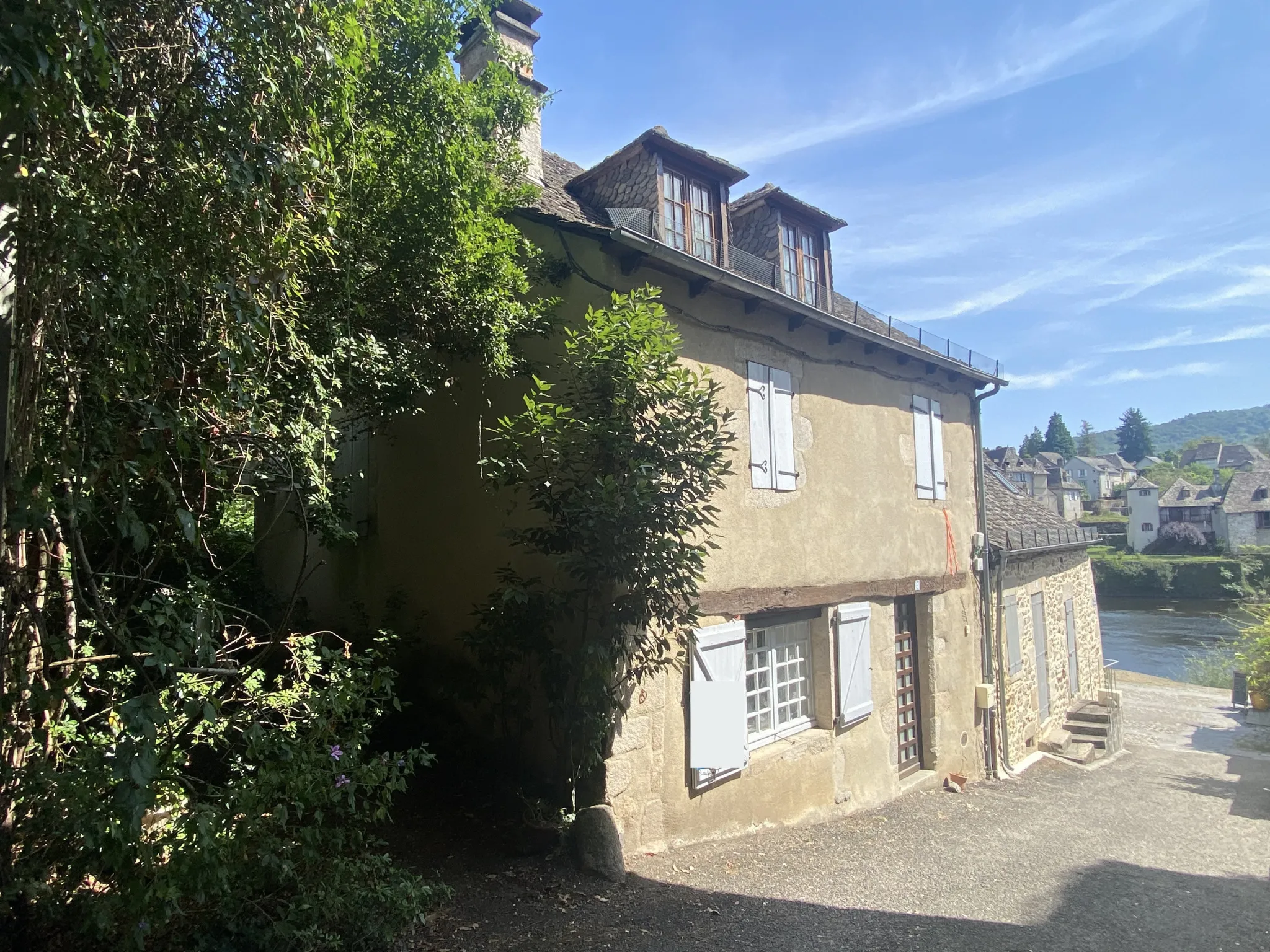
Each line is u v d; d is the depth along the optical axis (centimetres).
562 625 569
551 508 506
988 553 1075
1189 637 3175
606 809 503
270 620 775
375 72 445
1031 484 7331
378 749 638
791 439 744
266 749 320
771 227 789
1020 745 1158
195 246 304
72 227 249
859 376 860
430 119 468
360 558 821
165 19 299
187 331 329
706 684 609
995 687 1076
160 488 332
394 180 446
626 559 479
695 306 654
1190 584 4512
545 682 521
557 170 848
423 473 723
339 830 345
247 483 396
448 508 686
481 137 537
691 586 495
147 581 311
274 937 315
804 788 722
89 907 271
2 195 249
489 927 408
